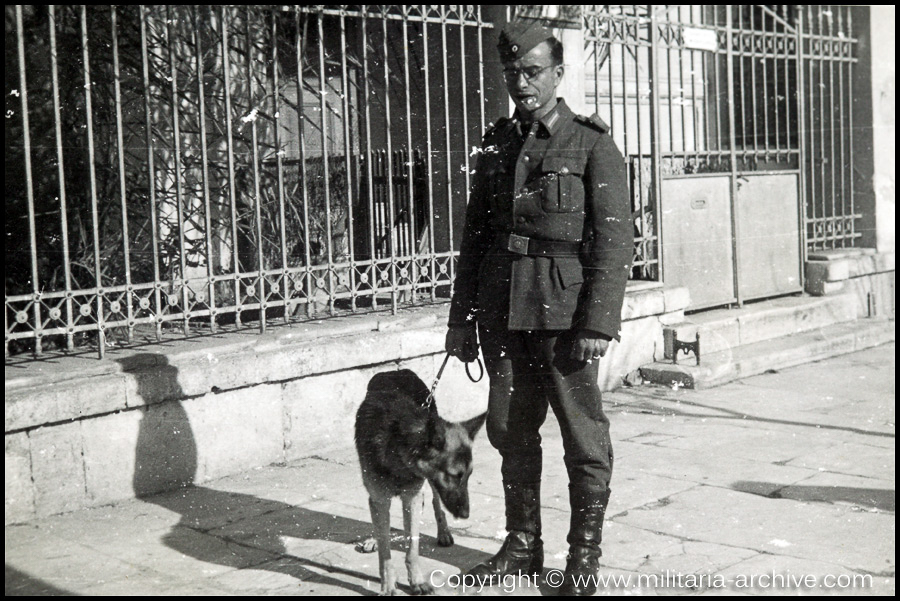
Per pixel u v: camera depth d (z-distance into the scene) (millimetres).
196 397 5062
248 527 4410
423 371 6098
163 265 6566
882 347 8906
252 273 5609
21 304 5777
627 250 3590
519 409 3721
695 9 10102
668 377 7266
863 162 9867
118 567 3918
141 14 5207
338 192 7008
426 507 4758
